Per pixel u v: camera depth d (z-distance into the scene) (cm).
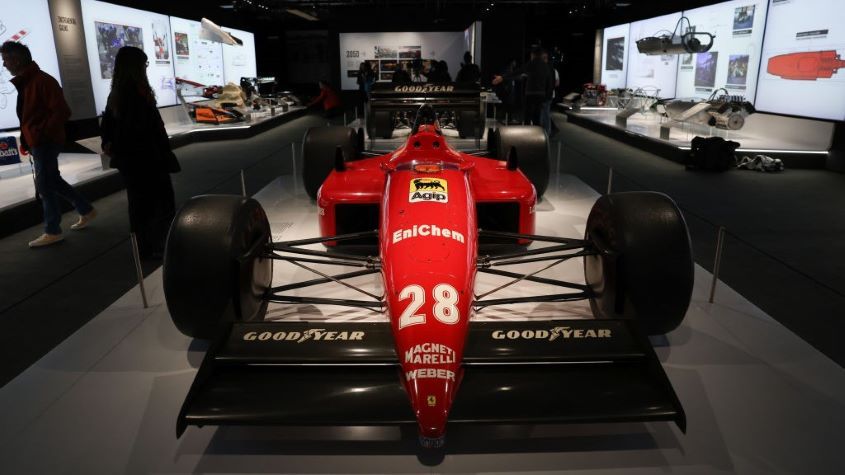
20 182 664
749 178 772
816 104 889
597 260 291
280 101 1756
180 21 1390
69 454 216
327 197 381
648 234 259
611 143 1143
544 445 217
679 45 1098
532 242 453
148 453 216
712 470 204
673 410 194
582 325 226
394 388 204
